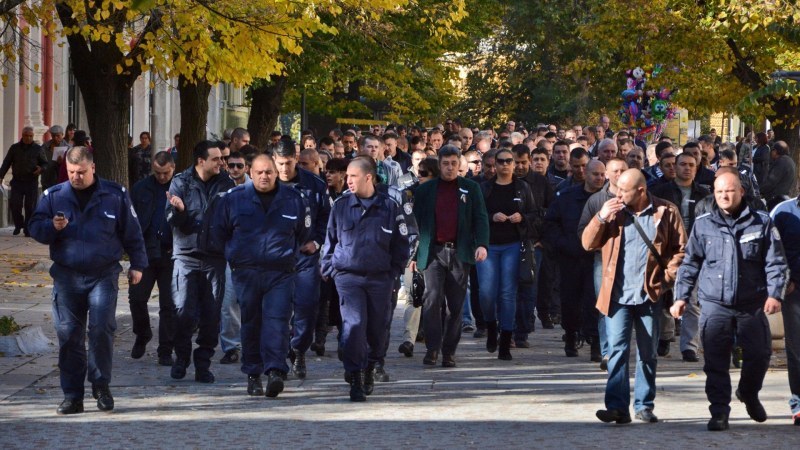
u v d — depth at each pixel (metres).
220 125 81.12
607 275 12.94
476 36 54.25
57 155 34.22
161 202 16.67
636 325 13.02
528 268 18.06
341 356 16.00
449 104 63.22
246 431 12.49
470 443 11.97
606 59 73.44
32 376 15.65
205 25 22.06
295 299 15.73
